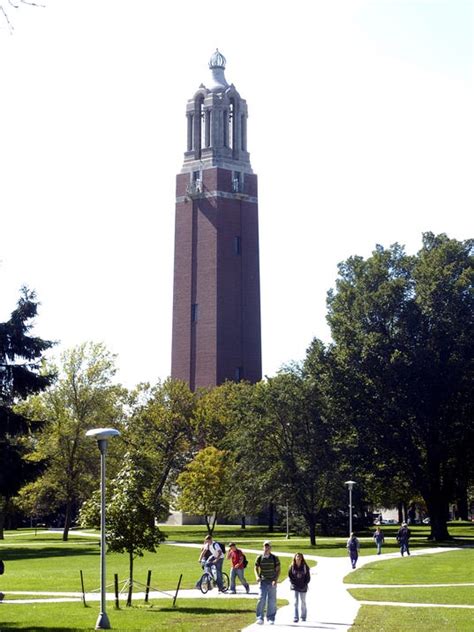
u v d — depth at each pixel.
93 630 31.00
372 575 51.53
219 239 149.88
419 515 158.88
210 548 45.12
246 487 92.38
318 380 91.62
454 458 89.31
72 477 103.06
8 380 79.62
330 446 91.75
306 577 32.47
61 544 93.88
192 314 149.88
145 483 40.22
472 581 48.00
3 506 103.31
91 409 104.75
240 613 35.44
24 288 81.38
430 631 29.39
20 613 35.41
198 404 119.62
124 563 65.88
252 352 150.38
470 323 87.12
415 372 85.62
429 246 95.06
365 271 93.00
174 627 31.31
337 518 104.62
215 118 153.62
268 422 92.81
